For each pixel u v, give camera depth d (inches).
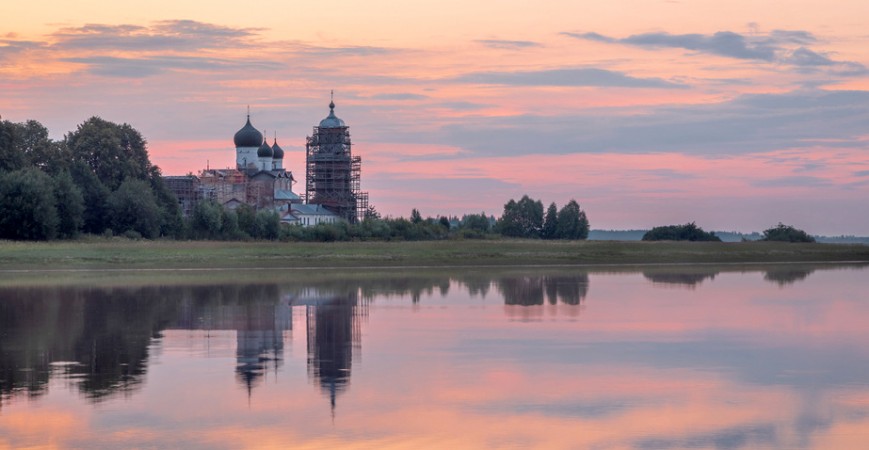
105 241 5600.4
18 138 6486.2
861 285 3518.7
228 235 6505.9
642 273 4291.3
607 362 1656.0
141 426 1195.3
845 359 1697.8
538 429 1195.3
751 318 2324.1
